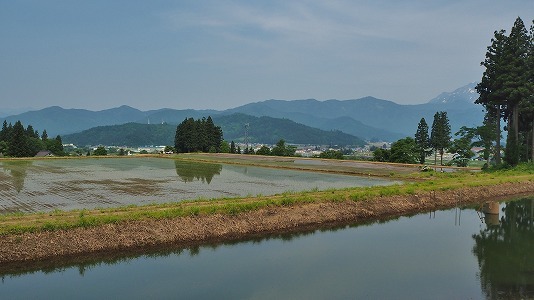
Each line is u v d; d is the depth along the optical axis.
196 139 127.25
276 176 56.44
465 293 17.78
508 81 61.12
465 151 92.94
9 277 19.45
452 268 21.05
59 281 18.94
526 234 28.69
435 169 69.38
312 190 38.09
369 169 67.38
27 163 79.06
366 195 35.62
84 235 22.91
